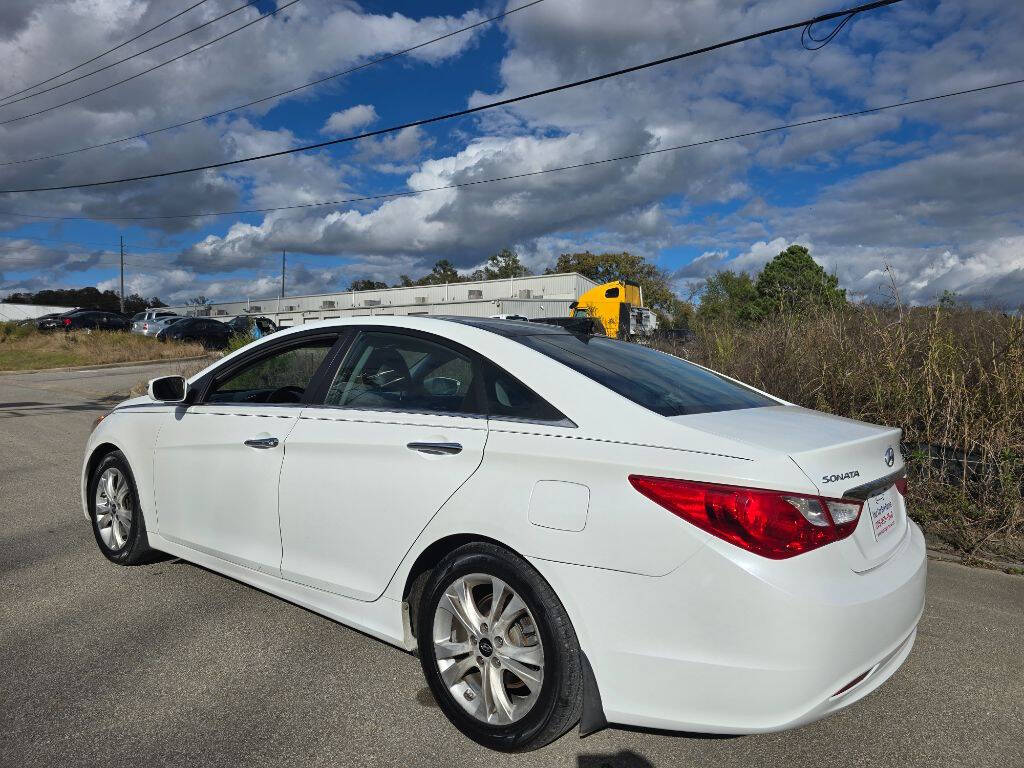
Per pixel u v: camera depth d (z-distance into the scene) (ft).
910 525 9.25
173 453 12.33
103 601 12.41
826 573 6.99
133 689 9.48
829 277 29.17
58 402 44.91
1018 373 18.30
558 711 7.67
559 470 7.84
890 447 8.59
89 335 95.25
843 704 7.23
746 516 6.86
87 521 17.26
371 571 9.39
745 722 6.89
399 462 9.10
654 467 7.36
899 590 7.59
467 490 8.41
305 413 10.42
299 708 9.10
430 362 9.67
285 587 10.58
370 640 11.09
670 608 7.08
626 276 216.95
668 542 7.11
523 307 132.77
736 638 6.82
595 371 8.99
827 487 7.12
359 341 10.57
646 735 8.68
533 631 8.13
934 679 10.13
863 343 23.35
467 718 8.39
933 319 22.54
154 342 93.09
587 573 7.46
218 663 10.25
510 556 8.05
